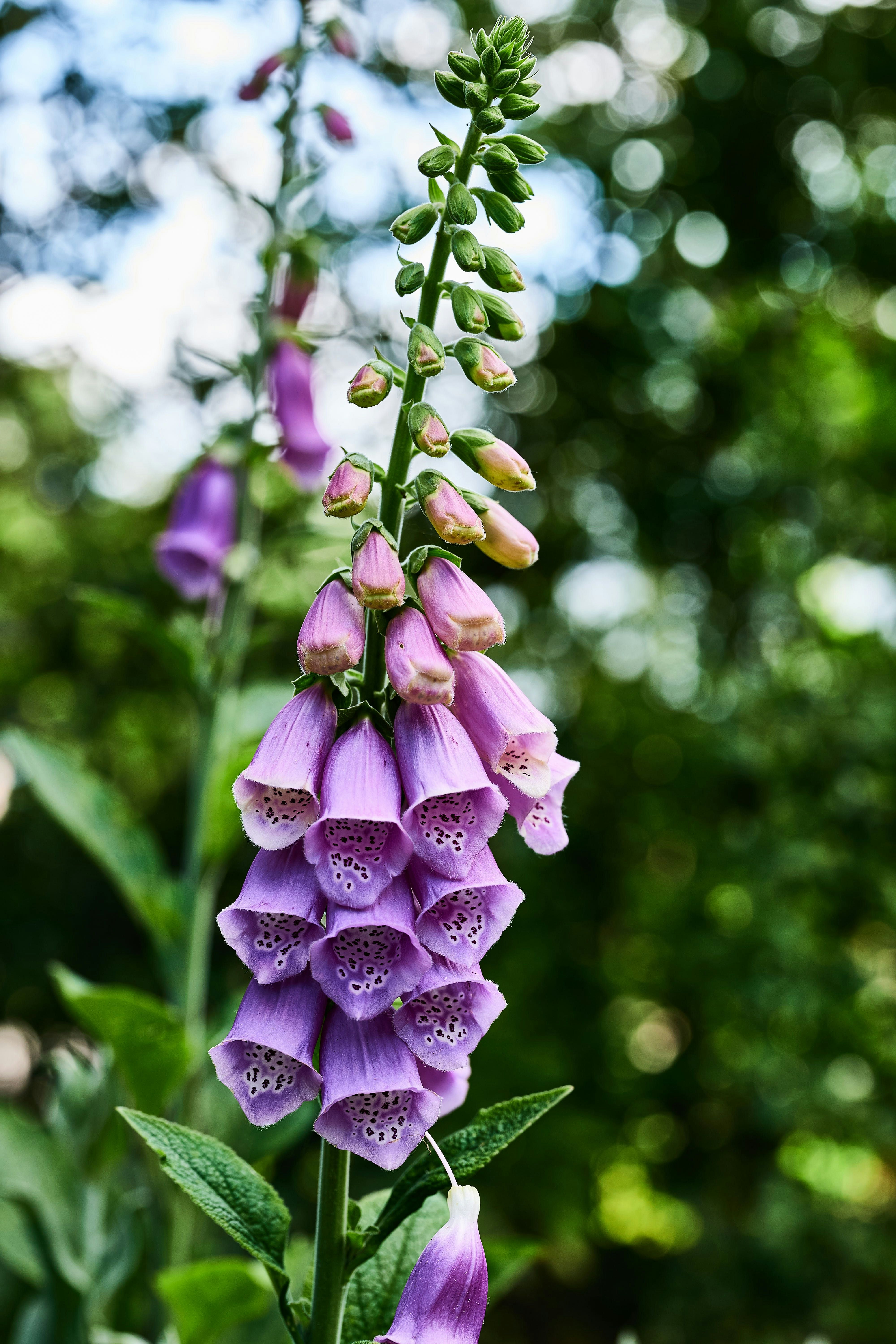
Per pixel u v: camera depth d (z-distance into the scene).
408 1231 1.84
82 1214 3.29
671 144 8.52
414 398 1.51
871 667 6.51
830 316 7.53
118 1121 3.35
